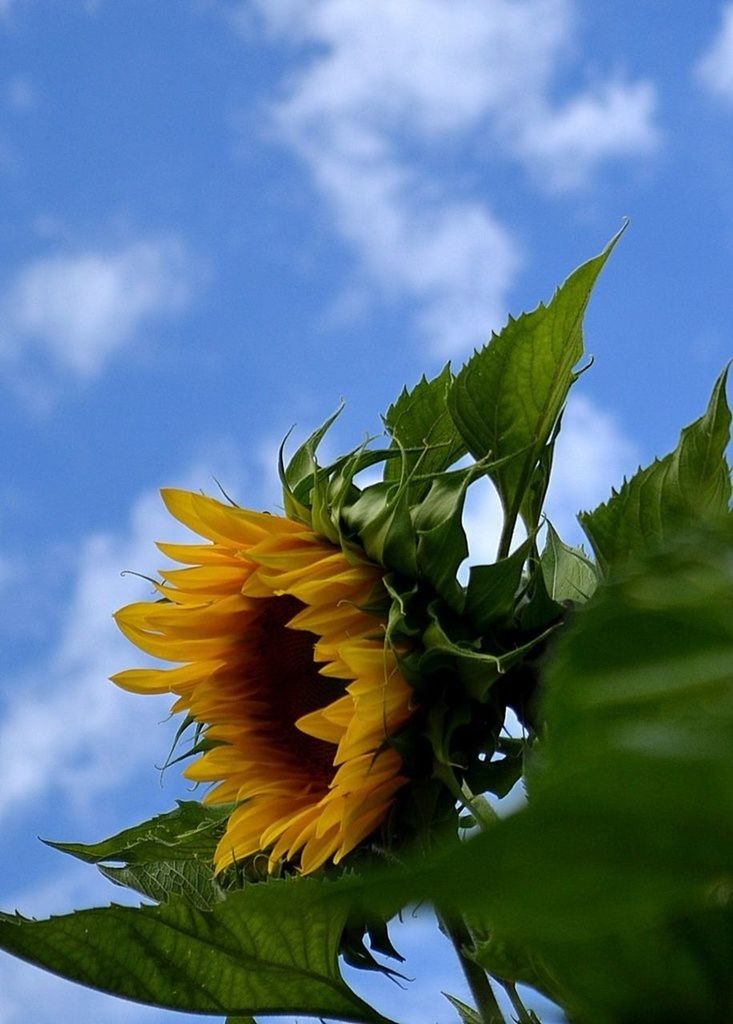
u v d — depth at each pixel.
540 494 1.41
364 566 1.42
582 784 0.47
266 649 1.47
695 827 0.48
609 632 0.49
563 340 1.40
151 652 1.47
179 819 1.42
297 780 1.43
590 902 0.49
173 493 1.46
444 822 1.37
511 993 1.24
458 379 1.41
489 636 1.38
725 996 0.76
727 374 1.33
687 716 0.47
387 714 1.38
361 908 0.46
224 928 1.24
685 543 0.49
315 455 1.45
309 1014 1.25
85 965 1.23
